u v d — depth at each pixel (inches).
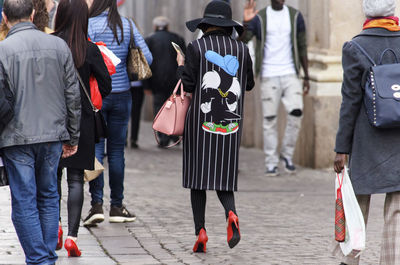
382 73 327.0
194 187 417.7
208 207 594.2
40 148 348.8
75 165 409.1
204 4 1238.9
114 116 498.9
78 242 453.1
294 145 782.5
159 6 1464.1
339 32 800.3
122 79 495.2
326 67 804.0
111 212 518.6
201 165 415.8
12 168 346.9
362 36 337.4
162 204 603.5
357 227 335.0
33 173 349.7
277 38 751.7
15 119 340.5
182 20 1389.0
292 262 407.8
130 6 1612.9
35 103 343.3
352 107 333.4
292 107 759.7
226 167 417.1
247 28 755.4
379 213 572.1
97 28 486.3
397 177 327.0
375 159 330.0
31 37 346.6
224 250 438.9
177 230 497.4
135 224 514.3
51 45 350.3
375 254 434.3
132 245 447.5
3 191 608.4
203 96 414.3
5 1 350.9
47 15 417.1
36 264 348.8
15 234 461.4
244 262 407.2
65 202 556.4
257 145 1014.4
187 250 437.7
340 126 337.1
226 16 421.4
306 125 822.5
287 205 610.2
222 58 414.6
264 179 756.0
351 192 335.9
